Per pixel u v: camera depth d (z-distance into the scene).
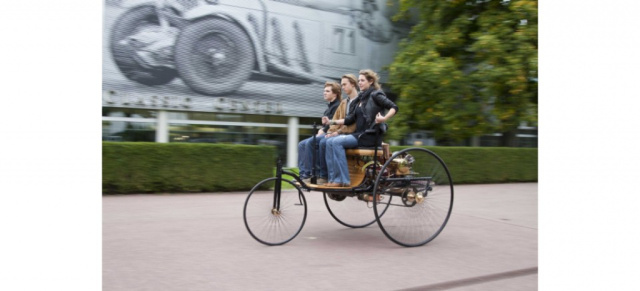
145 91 14.67
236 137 16.53
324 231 6.51
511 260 5.06
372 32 18.38
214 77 15.73
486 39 13.46
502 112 14.24
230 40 15.93
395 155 5.61
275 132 17.22
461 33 14.77
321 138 6.08
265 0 16.48
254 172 10.88
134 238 5.84
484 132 14.89
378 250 5.44
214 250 5.29
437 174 6.54
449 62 14.20
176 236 6.00
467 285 4.17
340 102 6.47
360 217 7.21
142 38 14.57
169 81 15.02
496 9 14.57
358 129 5.89
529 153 14.94
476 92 14.70
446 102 14.38
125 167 9.76
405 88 14.70
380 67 18.53
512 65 13.37
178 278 4.22
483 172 14.16
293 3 16.97
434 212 6.58
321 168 5.99
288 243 5.73
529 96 14.30
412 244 5.65
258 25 16.39
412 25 19.06
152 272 4.39
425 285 4.14
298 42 17.11
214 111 15.78
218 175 10.53
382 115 5.88
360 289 4.00
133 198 9.35
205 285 4.04
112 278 4.18
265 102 16.62
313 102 17.50
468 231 6.69
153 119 15.19
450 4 15.00
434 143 18.11
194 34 15.35
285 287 4.03
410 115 15.01
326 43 17.59
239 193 10.52
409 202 6.09
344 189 5.70
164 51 14.90
